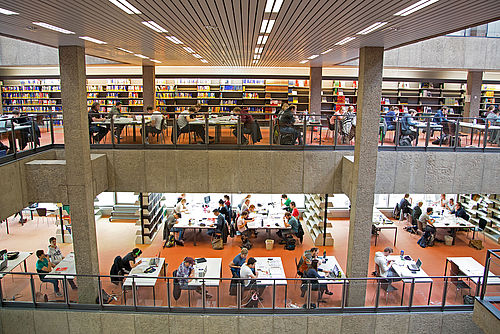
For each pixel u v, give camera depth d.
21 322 8.20
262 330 8.26
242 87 18.39
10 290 8.22
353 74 18.28
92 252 8.71
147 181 9.73
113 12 5.34
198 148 9.61
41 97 19.77
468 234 13.89
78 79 8.08
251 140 9.62
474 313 5.93
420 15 5.31
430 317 8.27
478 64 15.74
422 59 15.57
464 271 9.05
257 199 15.72
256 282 8.21
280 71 18.16
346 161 9.30
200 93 18.42
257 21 6.14
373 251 12.12
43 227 14.15
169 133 9.58
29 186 8.49
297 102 18.16
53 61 16.50
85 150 8.36
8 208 7.78
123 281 8.30
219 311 8.26
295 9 5.21
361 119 8.30
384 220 13.20
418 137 9.65
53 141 9.69
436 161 9.62
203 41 8.50
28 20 5.81
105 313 8.19
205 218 13.18
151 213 12.91
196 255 11.66
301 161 9.63
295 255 11.67
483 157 9.62
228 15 5.66
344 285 8.26
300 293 8.31
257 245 12.53
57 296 8.30
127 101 18.83
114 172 9.66
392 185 9.70
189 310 8.28
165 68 18.12
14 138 8.21
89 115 9.47
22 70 19.64
